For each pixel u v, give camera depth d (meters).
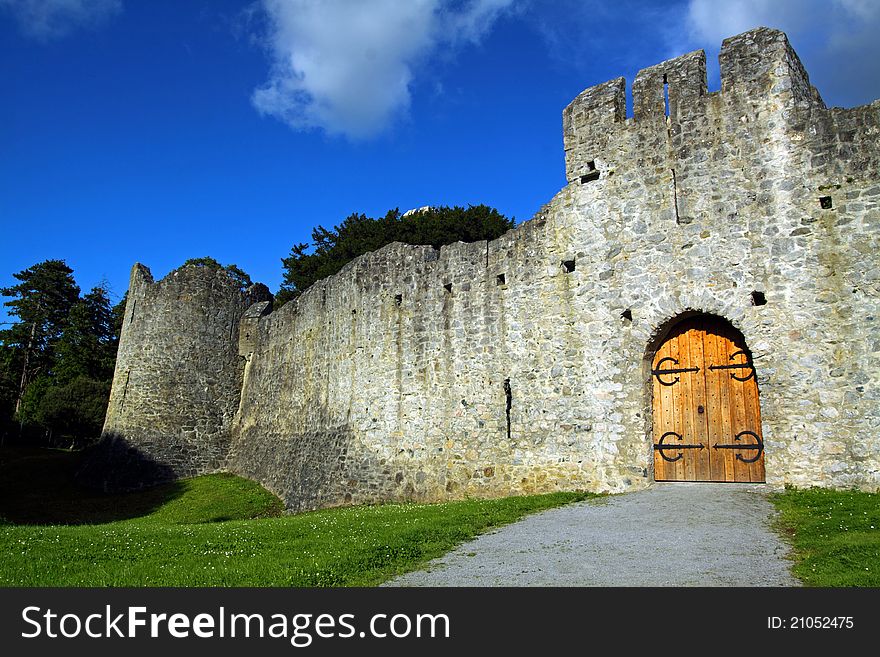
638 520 11.42
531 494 16.66
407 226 42.12
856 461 12.25
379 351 21.69
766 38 14.55
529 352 17.44
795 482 12.79
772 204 13.92
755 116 14.41
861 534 9.11
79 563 10.13
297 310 27.61
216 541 12.08
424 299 20.50
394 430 20.50
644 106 16.14
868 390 12.34
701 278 14.60
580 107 17.28
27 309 58.19
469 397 18.59
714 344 14.74
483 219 41.19
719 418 14.43
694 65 15.51
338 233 49.78
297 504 22.66
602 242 16.31
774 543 9.20
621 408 15.37
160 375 29.66
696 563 8.35
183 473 28.88
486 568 8.69
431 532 11.21
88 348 54.59
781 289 13.55
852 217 12.96
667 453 14.95
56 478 29.02
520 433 17.25
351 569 8.85
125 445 28.34
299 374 26.48
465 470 18.23
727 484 13.91
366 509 17.47
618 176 16.30
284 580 8.30
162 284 30.78
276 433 27.27
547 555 9.25
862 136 13.10
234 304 32.19
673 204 15.29
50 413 43.94
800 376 13.06
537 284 17.58
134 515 23.33
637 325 15.41
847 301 12.79
